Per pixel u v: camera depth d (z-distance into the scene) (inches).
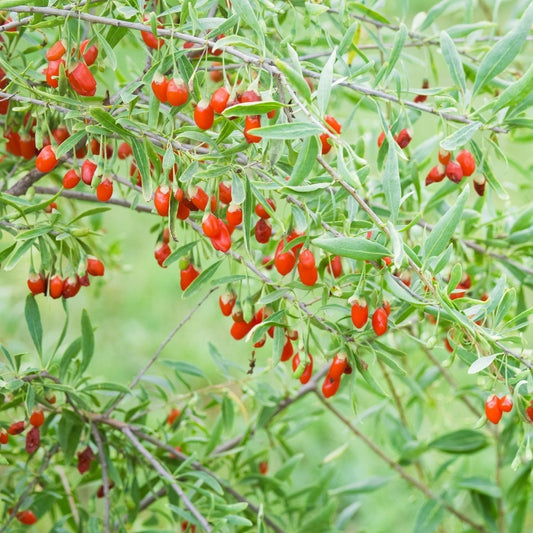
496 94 58.2
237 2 47.8
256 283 56.7
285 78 47.6
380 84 53.4
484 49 57.3
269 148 49.0
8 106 53.5
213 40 51.5
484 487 61.7
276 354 49.9
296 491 60.9
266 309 51.0
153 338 99.0
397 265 46.3
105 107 51.1
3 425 52.8
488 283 59.4
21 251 51.0
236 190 48.5
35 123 54.1
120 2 50.8
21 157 56.6
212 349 59.1
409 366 68.2
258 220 51.7
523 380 48.5
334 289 49.8
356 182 46.8
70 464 56.6
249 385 61.2
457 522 66.3
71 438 54.2
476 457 74.0
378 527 75.1
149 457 53.9
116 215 109.4
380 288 49.4
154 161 50.1
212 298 105.1
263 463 61.9
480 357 47.7
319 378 61.3
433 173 53.1
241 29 55.2
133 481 56.4
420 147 57.4
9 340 71.0
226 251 49.7
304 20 54.6
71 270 52.1
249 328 51.7
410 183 56.9
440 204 57.7
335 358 50.3
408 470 80.1
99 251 65.7
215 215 50.0
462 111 51.5
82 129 49.9
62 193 55.7
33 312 52.4
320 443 83.4
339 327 50.5
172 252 51.9
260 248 59.6
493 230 58.9
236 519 52.6
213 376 93.0
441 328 60.2
